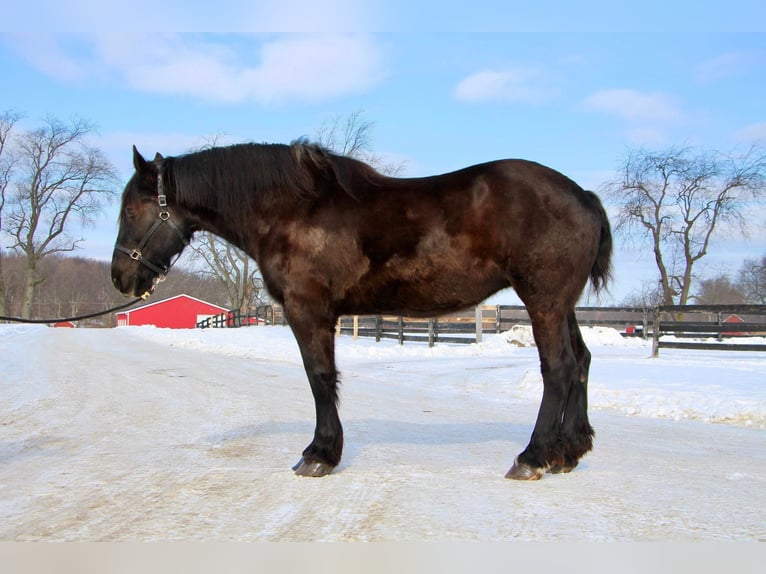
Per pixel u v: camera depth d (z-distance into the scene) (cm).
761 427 727
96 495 428
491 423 734
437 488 437
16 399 928
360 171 487
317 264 475
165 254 535
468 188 462
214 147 534
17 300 7588
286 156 491
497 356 1731
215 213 524
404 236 462
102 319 8469
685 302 3516
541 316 459
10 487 450
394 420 752
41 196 5600
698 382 1010
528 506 395
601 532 351
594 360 1470
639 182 3500
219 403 887
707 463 525
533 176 463
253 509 395
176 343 2522
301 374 1327
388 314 495
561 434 480
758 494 426
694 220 3481
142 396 963
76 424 718
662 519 371
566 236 454
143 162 531
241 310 4472
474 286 466
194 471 492
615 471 491
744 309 1543
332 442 478
